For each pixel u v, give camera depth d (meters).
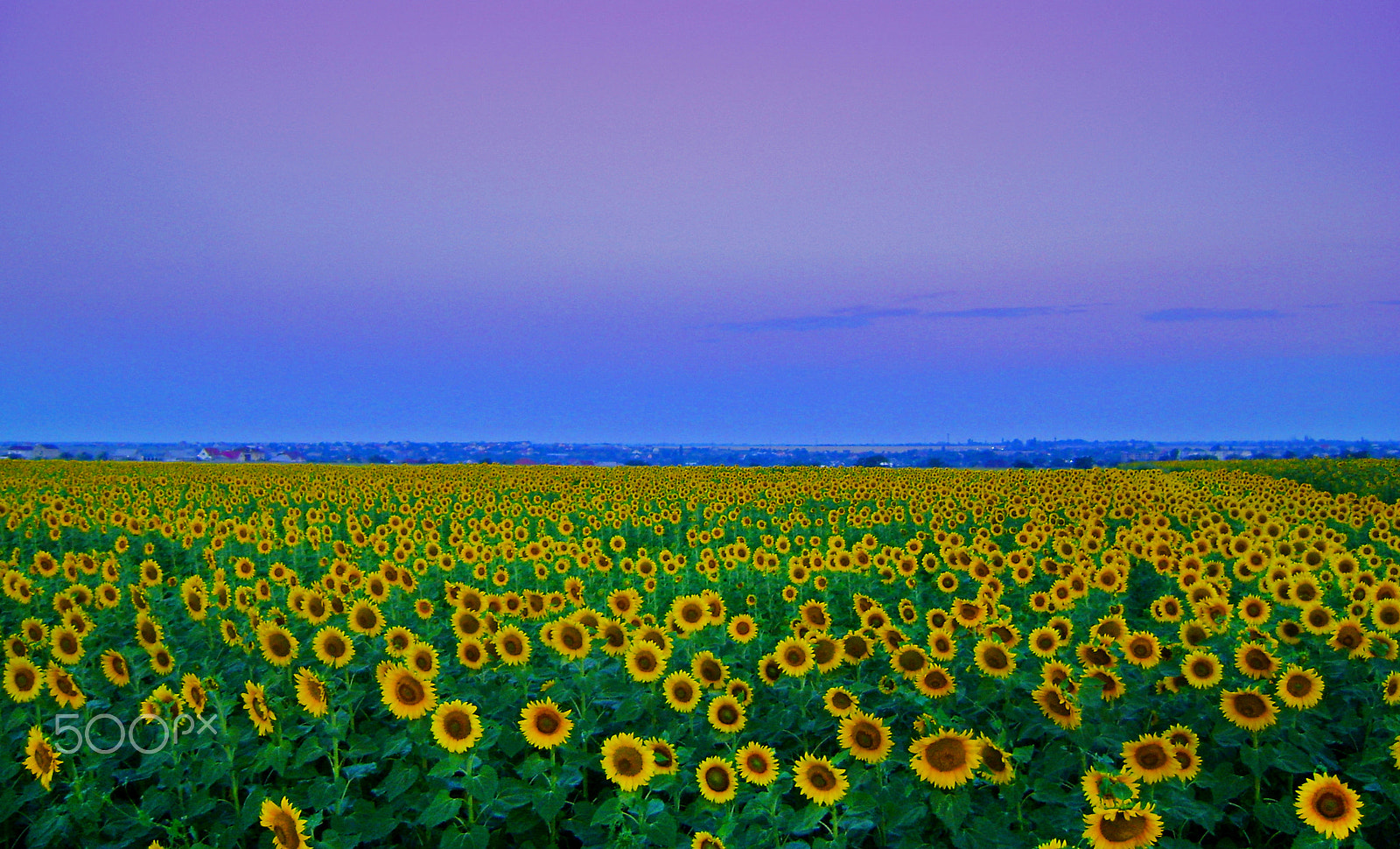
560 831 7.46
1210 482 37.38
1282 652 9.54
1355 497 27.19
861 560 14.70
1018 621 12.15
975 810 6.85
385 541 19.42
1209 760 7.68
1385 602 9.86
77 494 31.11
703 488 37.28
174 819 6.80
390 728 8.76
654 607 14.47
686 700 8.45
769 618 14.62
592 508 30.55
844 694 7.85
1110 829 5.72
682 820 6.76
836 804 7.04
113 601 11.84
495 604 11.45
